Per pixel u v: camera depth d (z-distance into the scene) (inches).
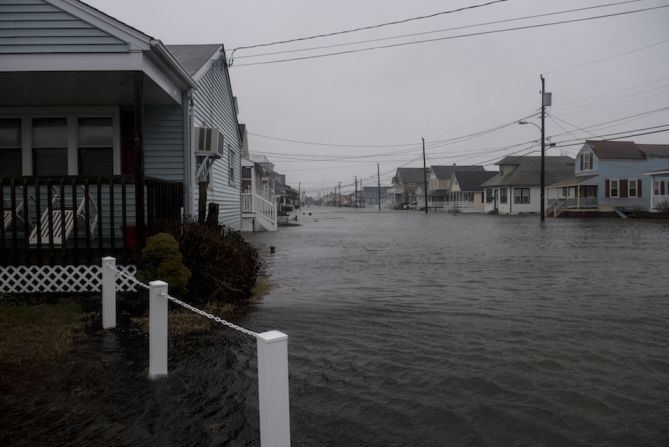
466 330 271.9
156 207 360.2
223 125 753.6
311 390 189.8
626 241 838.5
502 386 193.2
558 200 2058.3
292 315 305.0
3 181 327.0
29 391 184.5
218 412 168.9
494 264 550.0
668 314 306.5
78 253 335.3
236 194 922.1
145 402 176.2
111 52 345.7
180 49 680.4
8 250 332.2
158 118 468.8
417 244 808.9
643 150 1952.5
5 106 456.4
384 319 296.7
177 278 296.4
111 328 263.0
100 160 467.5
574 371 208.8
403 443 150.4
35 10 344.2
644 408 173.8
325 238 944.3
